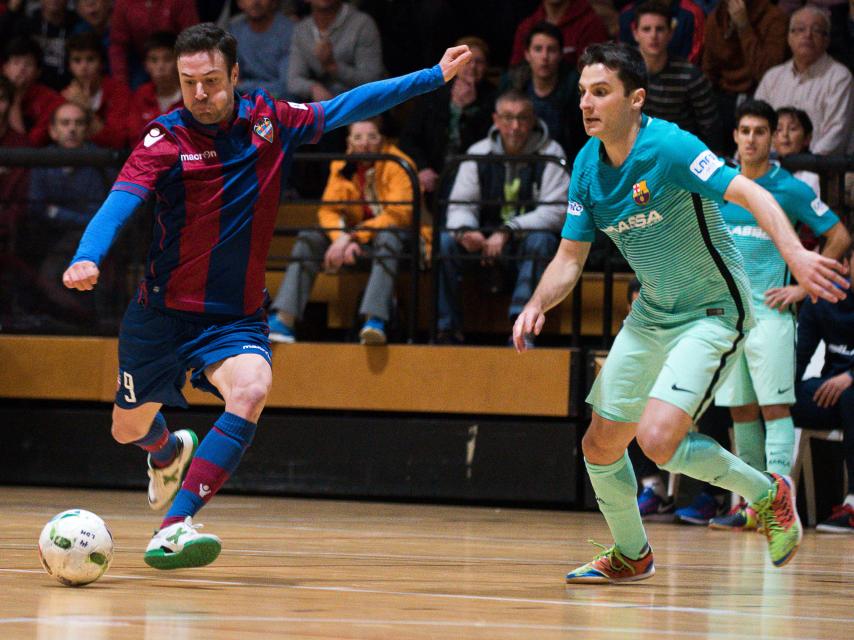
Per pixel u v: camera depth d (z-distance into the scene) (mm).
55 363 24203
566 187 22812
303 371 23156
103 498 21891
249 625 7672
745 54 25297
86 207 23984
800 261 9500
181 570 11094
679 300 10906
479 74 26031
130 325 11602
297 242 23297
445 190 23703
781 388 19062
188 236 11156
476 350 22391
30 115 27375
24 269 24328
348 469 23156
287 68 28141
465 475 22578
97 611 8258
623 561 11062
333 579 10641
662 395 10508
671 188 10453
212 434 10633
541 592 10164
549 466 22172
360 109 11758
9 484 24875
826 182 21281
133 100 27828
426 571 11594
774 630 8133
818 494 21000
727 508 21000
